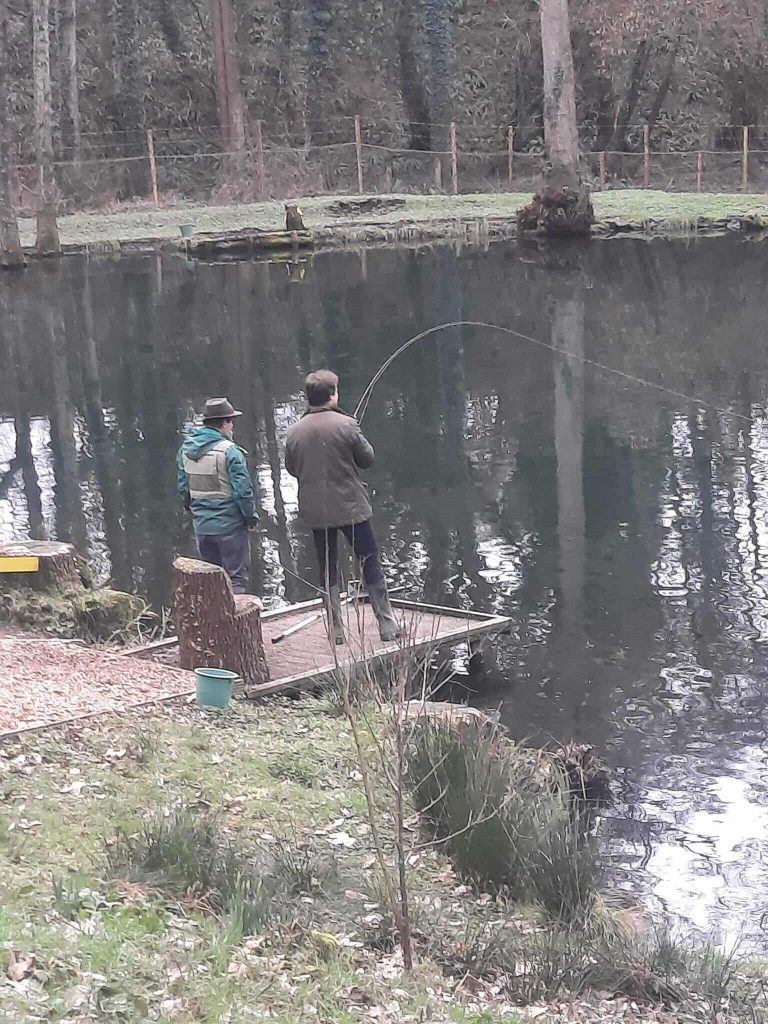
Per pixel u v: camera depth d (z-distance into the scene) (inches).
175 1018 153.6
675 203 1435.8
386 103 1804.9
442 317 930.7
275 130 1790.1
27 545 355.3
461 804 240.1
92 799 232.1
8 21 1731.1
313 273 1177.4
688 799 279.3
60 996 150.5
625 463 564.4
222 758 262.7
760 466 551.2
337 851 232.7
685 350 792.9
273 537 483.8
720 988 200.5
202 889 201.0
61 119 1681.8
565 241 1323.8
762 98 1692.9
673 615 394.6
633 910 233.0
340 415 315.9
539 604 407.2
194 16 1829.5
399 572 441.7
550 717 325.1
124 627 348.5
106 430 660.7
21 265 1257.4
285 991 170.6
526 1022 178.5
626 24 1619.1
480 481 547.8
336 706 298.5
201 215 1480.1
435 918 213.2
